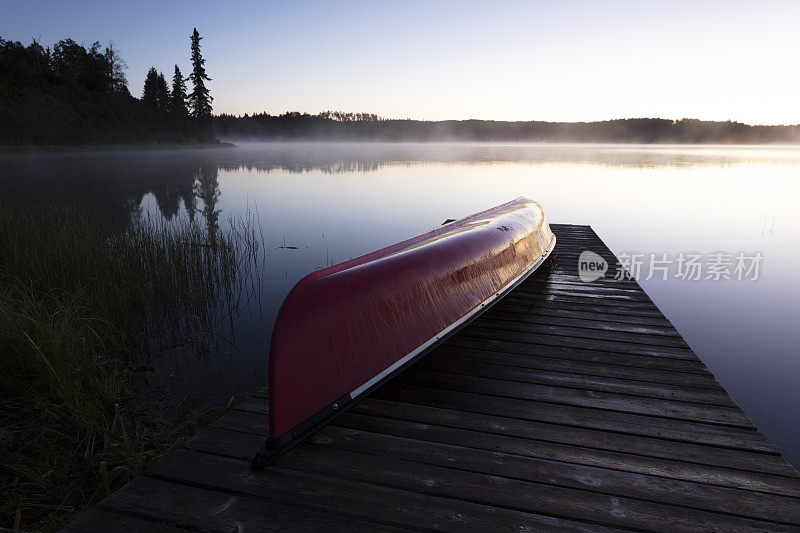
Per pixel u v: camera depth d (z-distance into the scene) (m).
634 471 1.90
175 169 31.38
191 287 5.55
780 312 5.93
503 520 1.65
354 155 59.72
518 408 2.38
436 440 2.10
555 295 4.32
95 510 1.67
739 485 1.82
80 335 3.42
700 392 2.54
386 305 2.46
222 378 3.63
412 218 12.57
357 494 1.75
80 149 52.75
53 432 2.63
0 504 2.13
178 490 1.77
